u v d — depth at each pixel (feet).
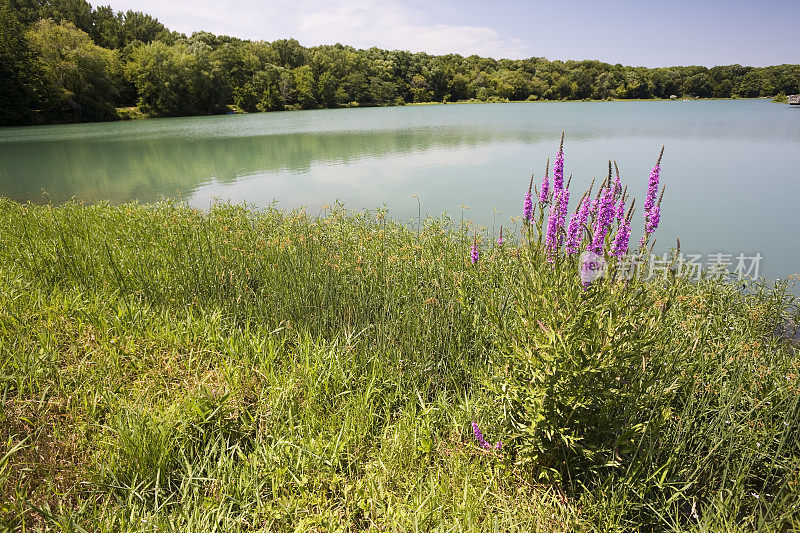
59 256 24.17
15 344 16.15
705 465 12.61
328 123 197.36
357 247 25.17
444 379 17.30
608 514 11.27
